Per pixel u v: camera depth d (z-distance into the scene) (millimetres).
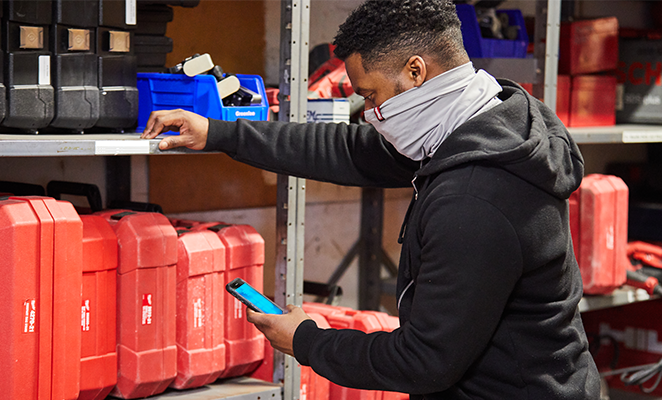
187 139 1540
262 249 1889
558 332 1214
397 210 3033
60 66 1551
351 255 2914
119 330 1649
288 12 1812
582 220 2490
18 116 1496
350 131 1586
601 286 2508
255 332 1887
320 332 1253
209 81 1670
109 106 1645
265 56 2572
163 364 1685
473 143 1148
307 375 2029
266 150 1562
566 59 2783
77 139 1449
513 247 1104
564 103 2754
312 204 2781
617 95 3150
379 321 2111
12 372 1418
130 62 1692
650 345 3189
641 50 3105
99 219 1615
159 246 1654
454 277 1089
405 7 1182
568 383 1227
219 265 1775
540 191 1157
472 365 1231
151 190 2357
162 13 1943
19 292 1411
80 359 1546
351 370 1203
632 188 3436
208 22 2408
